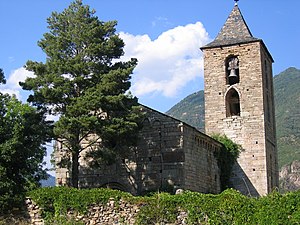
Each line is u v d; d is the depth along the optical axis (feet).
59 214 90.84
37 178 101.09
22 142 97.09
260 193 153.69
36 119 106.01
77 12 117.29
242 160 157.58
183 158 120.47
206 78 168.66
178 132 122.31
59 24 117.91
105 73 114.21
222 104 164.76
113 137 109.50
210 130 164.25
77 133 111.55
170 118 123.85
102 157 111.24
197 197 87.15
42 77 110.83
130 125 107.76
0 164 93.91
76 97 109.91
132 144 113.60
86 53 113.09
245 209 83.41
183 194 88.63
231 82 168.96
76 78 109.19
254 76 162.50
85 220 90.17
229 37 170.09
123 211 89.51
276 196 82.58
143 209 88.38
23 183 97.71
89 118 103.40
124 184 126.11
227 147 158.20
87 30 115.65
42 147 105.81
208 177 138.00
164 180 121.29
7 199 90.99
